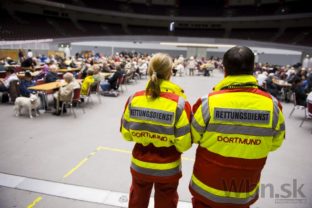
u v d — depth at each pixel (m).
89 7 30.05
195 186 1.57
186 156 4.05
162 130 1.63
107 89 9.09
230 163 1.42
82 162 3.65
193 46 30.44
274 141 1.50
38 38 24.17
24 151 3.96
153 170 1.71
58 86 6.41
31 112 6.13
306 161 4.08
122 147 4.30
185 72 20.34
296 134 5.57
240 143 1.38
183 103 1.63
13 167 3.40
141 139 1.70
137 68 13.91
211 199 1.48
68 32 27.88
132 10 33.31
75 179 3.14
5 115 6.00
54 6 26.95
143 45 30.98
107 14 31.33
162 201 1.77
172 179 1.72
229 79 1.43
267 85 9.38
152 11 33.69
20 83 6.71
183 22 33.12
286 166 3.86
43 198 2.71
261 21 30.44
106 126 5.49
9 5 24.33
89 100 8.20
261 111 1.37
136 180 1.79
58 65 11.93
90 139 4.64
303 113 7.67
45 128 5.17
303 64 21.84
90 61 13.26
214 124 1.41
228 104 1.39
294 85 8.82
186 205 2.71
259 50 28.48
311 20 26.62
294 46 26.06
